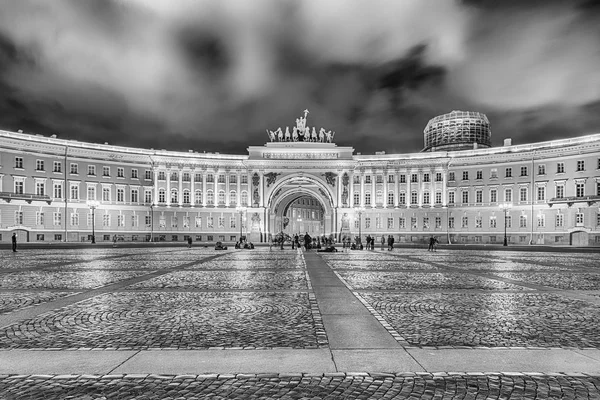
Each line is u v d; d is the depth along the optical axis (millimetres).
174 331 11477
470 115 128125
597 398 7195
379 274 24938
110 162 94938
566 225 83250
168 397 7211
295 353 9539
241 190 105750
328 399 7145
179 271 26422
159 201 100938
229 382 7855
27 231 82688
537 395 7309
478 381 7930
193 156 102938
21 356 9328
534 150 88375
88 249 58031
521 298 16547
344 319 12867
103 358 9188
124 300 15953
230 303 15422
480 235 95625
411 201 103125
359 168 105250
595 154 79812
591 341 10609
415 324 12266
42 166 85500
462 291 18281
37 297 16531
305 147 106312
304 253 49469
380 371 8430
